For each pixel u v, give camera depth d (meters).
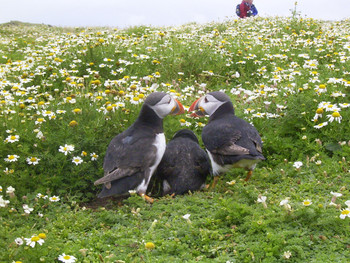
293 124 1.73
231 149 1.46
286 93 1.84
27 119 1.67
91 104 1.77
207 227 1.30
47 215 1.42
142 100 1.73
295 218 1.27
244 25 3.63
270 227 1.26
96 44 2.34
